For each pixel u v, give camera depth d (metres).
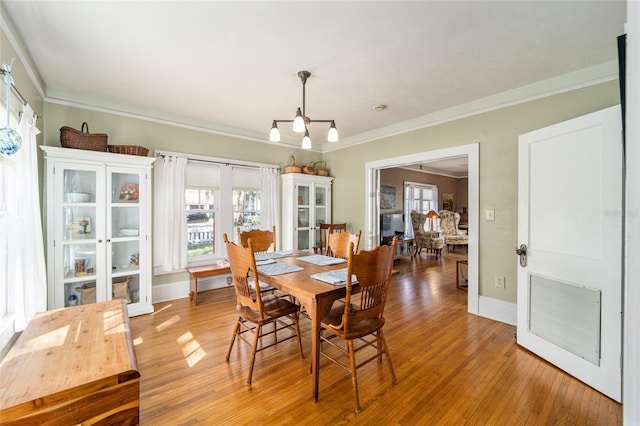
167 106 3.42
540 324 2.29
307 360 2.25
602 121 1.87
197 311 3.27
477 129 3.20
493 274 3.09
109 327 1.59
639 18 0.49
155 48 2.20
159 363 2.19
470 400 1.80
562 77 2.61
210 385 1.93
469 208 3.26
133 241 3.15
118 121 3.31
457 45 2.15
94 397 1.11
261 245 3.19
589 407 1.73
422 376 2.04
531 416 1.66
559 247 2.14
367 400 1.79
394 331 2.78
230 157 4.21
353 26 1.93
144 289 3.16
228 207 4.17
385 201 7.22
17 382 1.09
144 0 1.69
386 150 4.21
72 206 2.78
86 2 1.70
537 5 1.74
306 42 2.12
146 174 3.16
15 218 1.85
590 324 1.93
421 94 3.04
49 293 2.68
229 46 2.17
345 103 3.28
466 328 2.84
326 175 5.01
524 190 2.44
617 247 1.79
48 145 2.90
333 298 1.84
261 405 1.74
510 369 2.13
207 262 3.97
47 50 2.21
